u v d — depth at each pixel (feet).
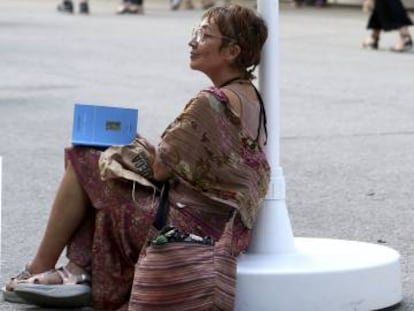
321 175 37.32
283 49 80.23
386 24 79.41
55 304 21.97
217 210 20.89
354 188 35.24
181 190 20.94
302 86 60.18
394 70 67.72
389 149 42.09
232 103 20.75
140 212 20.85
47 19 105.09
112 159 20.98
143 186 21.03
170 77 63.00
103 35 88.48
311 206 32.68
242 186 20.83
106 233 21.18
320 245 23.31
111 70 66.33
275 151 22.11
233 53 21.17
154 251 19.95
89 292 21.54
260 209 22.21
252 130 21.18
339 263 21.80
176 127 20.61
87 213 21.68
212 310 19.75
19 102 53.52
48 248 21.85
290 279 21.18
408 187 35.40
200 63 21.35
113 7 124.88
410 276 24.97
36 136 44.37
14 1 134.00
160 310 19.76
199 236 20.65
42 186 35.14
